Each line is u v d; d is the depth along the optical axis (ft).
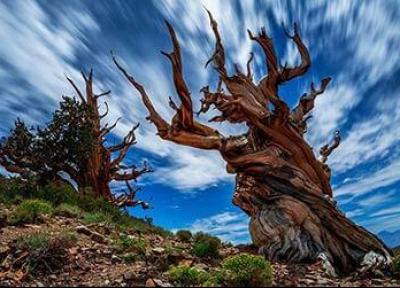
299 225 34.19
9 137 76.13
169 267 25.50
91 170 80.28
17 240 26.86
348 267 32.40
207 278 22.54
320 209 34.99
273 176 37.24
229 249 38.91
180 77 37.19
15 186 54.29
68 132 75.31
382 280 26.12
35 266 23.59
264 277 21.83
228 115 39.99
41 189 55.01
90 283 22.00
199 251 32.22
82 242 30.58
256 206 37.52
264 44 40.01
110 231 37.58
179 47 37.11
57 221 38.06
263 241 35.24
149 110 39.47
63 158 75.25
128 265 25.85
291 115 42.45
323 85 44.06
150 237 42.06
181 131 39.11
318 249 32.58
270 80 40.52
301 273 26.68
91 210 52.24
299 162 38.29
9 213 37.58
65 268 24.31
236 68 40.83
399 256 30.66
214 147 38.78
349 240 33.83
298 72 40.22
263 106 39.86
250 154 37.88
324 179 38.65
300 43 40.40
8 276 22.16
